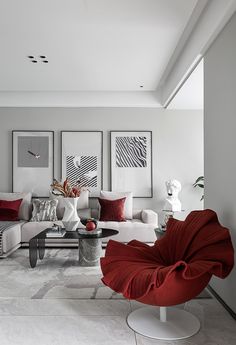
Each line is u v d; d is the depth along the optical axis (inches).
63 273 142.9
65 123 236.5
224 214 108.5
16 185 235.3
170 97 204.8
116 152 236.8
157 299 82.3
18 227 185.9
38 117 236.1
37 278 135.9
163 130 238.1
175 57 169.5
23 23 128.0
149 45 150.1
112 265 94.0
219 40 112.5
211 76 121.3
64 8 116.8
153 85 216.4
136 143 237.5
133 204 238.1
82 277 137.3
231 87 101.7
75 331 89.3
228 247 90.1
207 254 91.6
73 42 146.6
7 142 235.9
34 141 236.1
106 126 237.1
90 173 237.0
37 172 236.1
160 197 238.1
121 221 204.5
